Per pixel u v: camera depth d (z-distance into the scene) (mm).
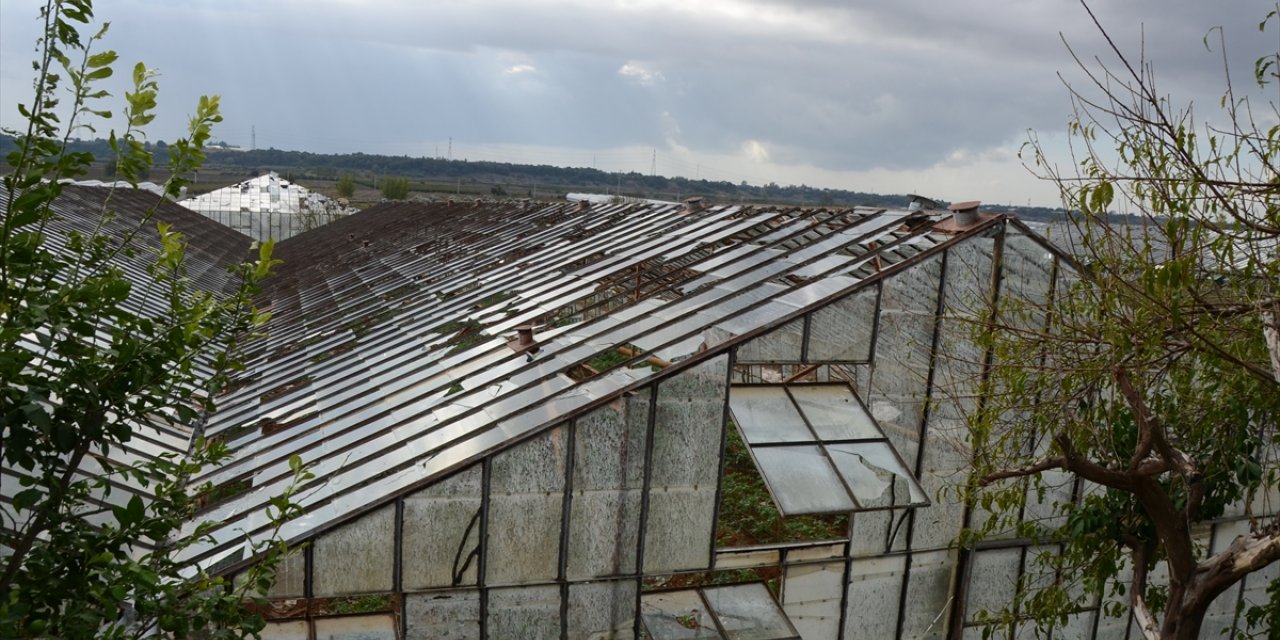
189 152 5754
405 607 9570
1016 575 12297
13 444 5117
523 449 9750
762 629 10867
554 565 10023
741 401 11281
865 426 11367
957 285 11758
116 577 5309
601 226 24906
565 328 13844
